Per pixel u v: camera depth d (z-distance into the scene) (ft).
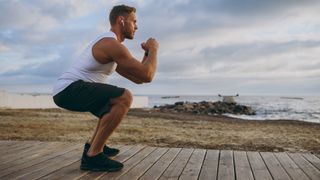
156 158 15.29
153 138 31.04
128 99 12.73
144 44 13.20
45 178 11.90
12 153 16.24
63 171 12.88
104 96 12.60
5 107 73.10
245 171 13.17
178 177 12.21
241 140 31.22
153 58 12.78
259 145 28.02
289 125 52.90
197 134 35.35
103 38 12.70
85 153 13.21
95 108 13.01
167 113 80.74
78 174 12.46
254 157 15.81
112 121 12.70
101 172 12.76
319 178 12.26
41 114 57.47
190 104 133.39
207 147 26.37
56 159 14.93
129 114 66.74
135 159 15.03
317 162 14.88
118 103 12.66
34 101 79.36
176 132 36.65
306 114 126.21
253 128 44.50
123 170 13.10
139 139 30.14
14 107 75.41
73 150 16.99
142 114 68.90
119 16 13.15
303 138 33.45
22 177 12.03
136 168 13.43
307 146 27.94
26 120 45.91
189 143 28.27
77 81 12.76
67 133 33.60
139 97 114.32
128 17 13.24
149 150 17.10
